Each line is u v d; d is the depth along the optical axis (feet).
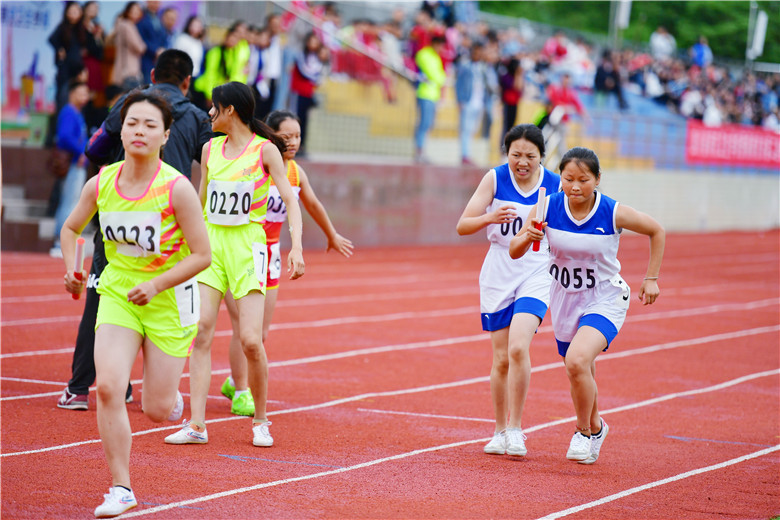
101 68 148.46
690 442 61.00
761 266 202.08
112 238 40.40
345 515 42.16
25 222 152.15
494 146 221.25
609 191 268.62
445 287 143.33
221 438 56.29
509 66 214.48
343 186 187.83
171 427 58.44
